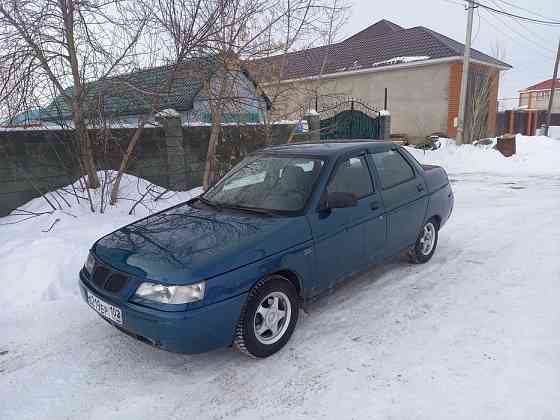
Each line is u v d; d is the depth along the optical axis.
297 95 10.31
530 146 15.63
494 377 2.84
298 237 3.33
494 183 11.07
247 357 3.23
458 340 3.32
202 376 3.02
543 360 3.00
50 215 5.99
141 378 3.02
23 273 4.47
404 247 4.60
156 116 7.80
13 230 5.63
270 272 3.10
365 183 4.12
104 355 3.31
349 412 2.59
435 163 14.85
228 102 7.53
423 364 3.03
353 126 15.23
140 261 2.99
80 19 5.70
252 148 9.24
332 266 3.65
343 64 21.52
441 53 18.02
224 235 3.20
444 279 4.55
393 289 4.33
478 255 5.28
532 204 8.21
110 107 6.46
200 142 8.55
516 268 4.79
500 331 3.43
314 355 3.21
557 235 5.99
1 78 5.41
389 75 19.48
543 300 3.95
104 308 3.04
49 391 2.90
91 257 3.40
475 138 17.80
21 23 5.36
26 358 3.28
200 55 6.54
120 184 7.16
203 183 8.03
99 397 2.82
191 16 6.27
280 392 2.80
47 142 6.47
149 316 2.75
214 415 2.62
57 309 4.05
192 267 2.81
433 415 2.52
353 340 3.39
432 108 18.44
